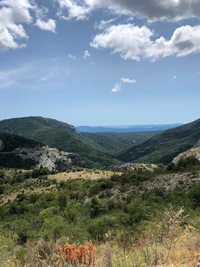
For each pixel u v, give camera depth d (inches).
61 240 308.8
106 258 159.3
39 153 5989.2
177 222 209.8
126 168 3821.4
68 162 6205.7
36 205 1768.0
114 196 1610.5
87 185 2241.6
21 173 4271.7
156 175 1733.5
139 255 173.3
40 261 188.2
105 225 586.2
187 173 1512.1
